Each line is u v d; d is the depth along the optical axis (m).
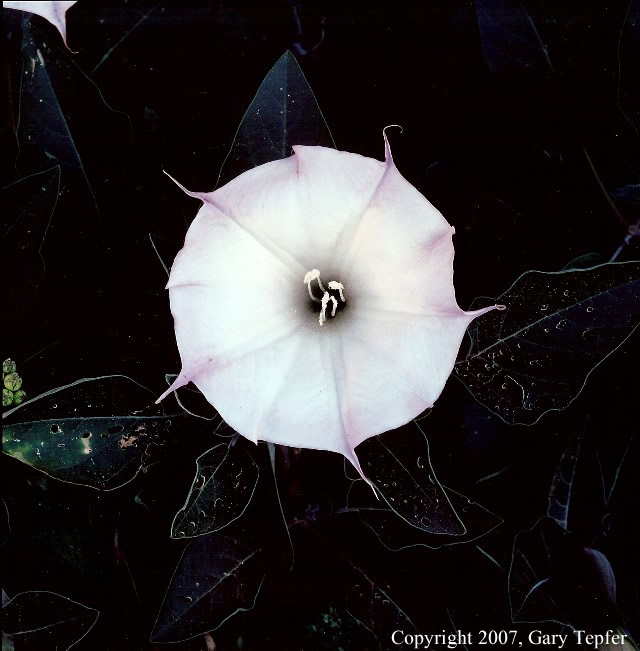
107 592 0.87
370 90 0.91
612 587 0.87
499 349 0.84
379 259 0.76
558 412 0.90
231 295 0.75
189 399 0.83
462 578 0.88
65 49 0.83
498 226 0.89
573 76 0.88
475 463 0.90
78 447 0.81
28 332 0.85
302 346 0.77
